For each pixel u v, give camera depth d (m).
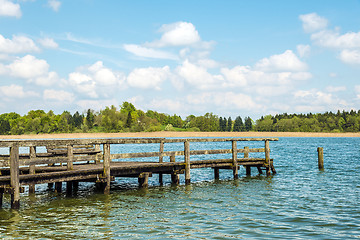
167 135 149.38
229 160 20.50
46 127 167.62
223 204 13.08
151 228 9.76
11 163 11.05
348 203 13.18
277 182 19.25
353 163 30.52
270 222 10.40
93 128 180.00
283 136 175.00
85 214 11.46
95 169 14.04
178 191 16.20
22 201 13.84
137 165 16.25
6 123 184.25
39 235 9.05
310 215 11.27
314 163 30.83
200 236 9.02
